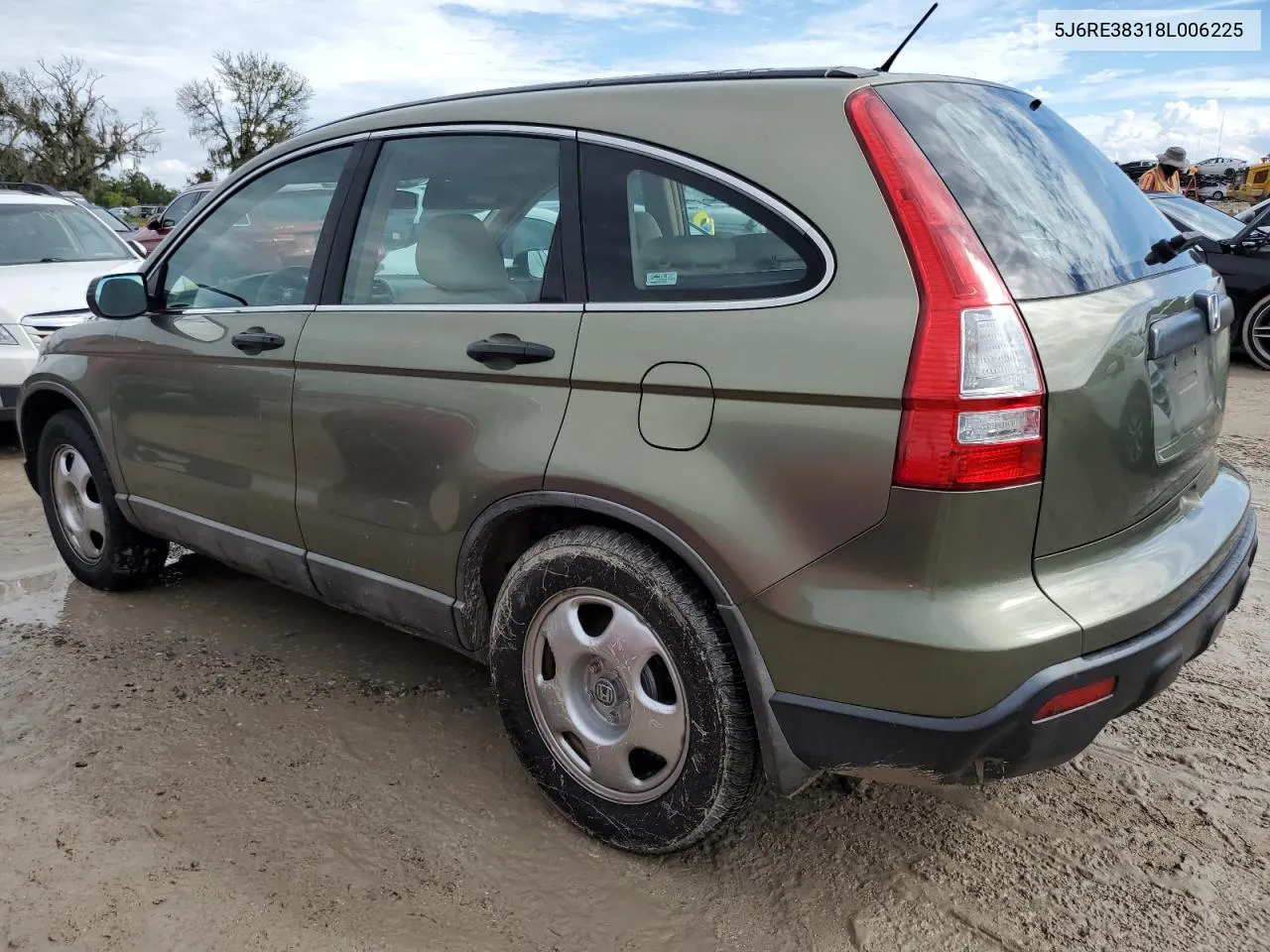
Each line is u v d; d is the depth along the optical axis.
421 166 2.76
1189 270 2.56
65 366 3.89
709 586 2.09
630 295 2.25
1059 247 2.10
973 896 2.30
